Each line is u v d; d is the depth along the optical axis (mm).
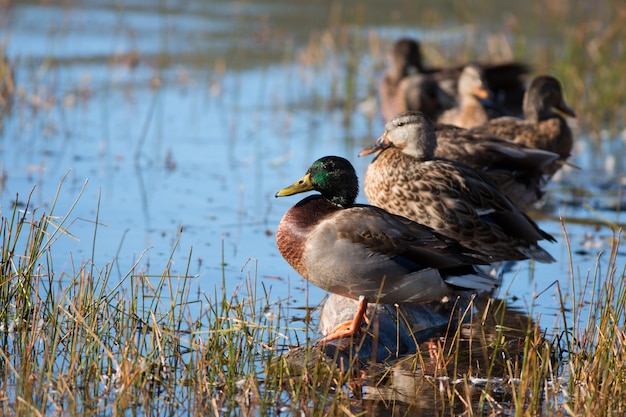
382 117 19281
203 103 19391
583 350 8492
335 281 9125
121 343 8719
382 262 9008
